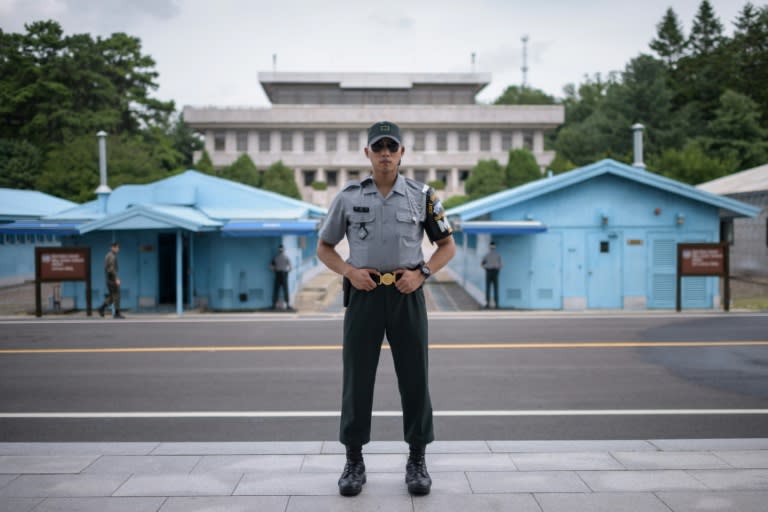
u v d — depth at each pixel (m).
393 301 3.80
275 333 12.92
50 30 57.28
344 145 73.19
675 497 3.71
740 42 72.81
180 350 10.81
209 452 4.68
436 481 3.98
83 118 55.03
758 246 25.69
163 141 64.56
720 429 5.93
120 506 3.61
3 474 4.18
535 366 9.16
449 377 8.43
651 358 9.74
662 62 72.31
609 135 66.12
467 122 72.38
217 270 18.97
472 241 21.92
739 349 10.54
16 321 15.72
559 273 18.48
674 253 18.48
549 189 18.16
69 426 6.20
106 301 16.69
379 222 3.79
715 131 55.25
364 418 3.85
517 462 4.38
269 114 71.31
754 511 3.50
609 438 5.68
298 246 23.98
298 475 4.12
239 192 21.72
